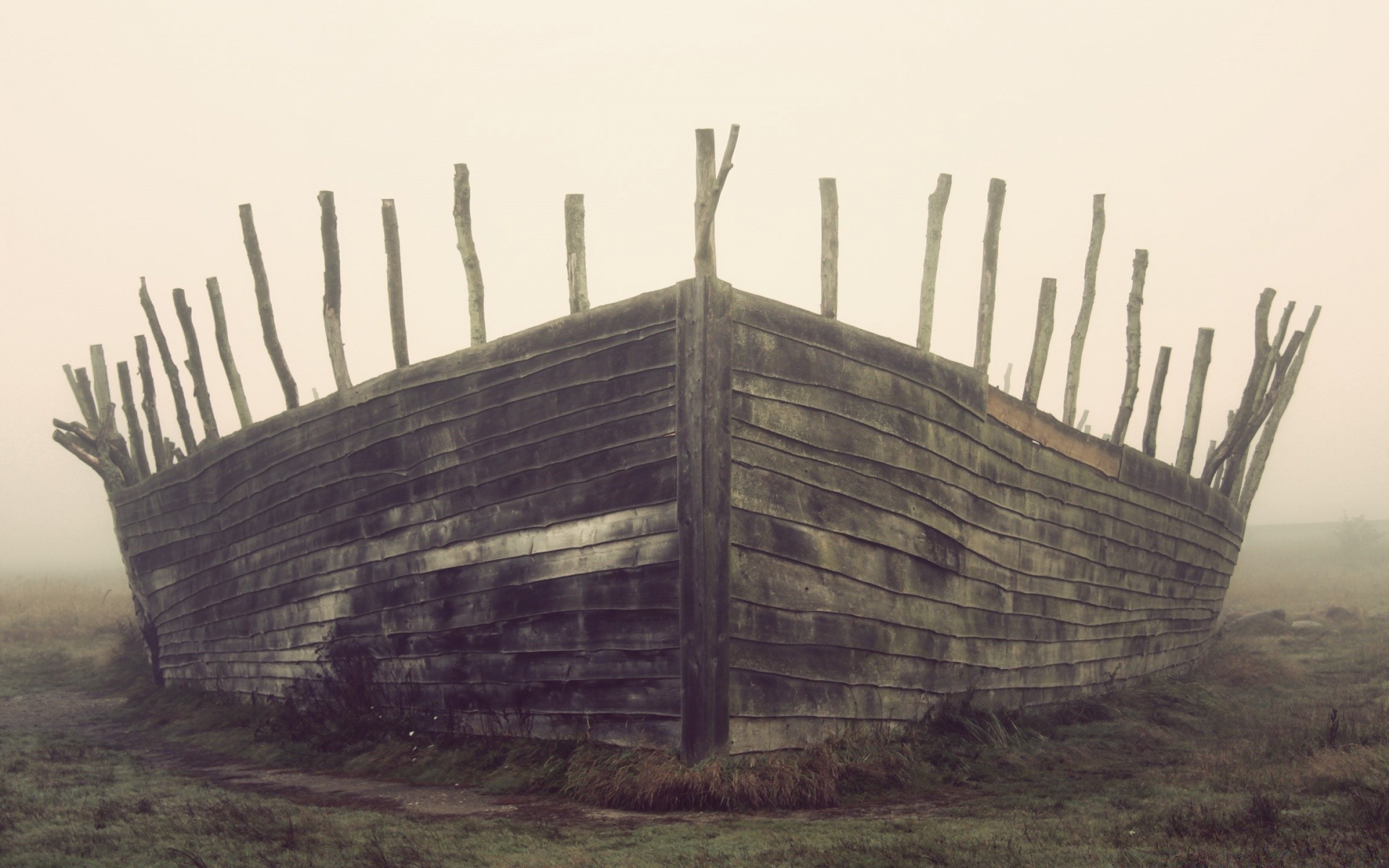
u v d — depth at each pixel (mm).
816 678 8625
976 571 10461
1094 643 12594
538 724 9172
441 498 10227
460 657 9945
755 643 8156
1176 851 5227
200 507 14250
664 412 8375
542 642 9141
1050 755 9570
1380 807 5625
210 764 10438
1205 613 16141
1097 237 12055
